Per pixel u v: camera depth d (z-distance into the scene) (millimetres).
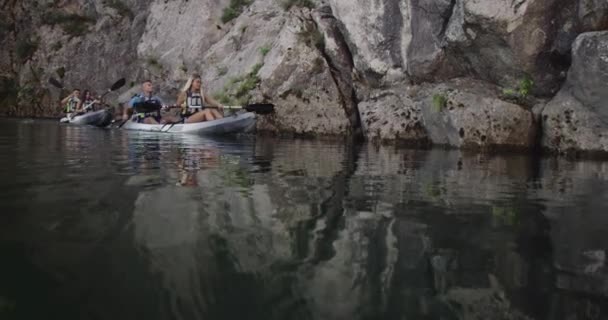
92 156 3529
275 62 8734
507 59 5980
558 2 5535
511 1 5637
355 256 1244
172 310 894
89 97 13375
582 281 1119
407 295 1002
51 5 17188
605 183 2830
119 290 979
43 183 2229
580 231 1582
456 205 1996
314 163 3627
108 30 15852
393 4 7480
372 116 7617
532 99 6051
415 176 2982
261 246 1301
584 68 5090
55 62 16609
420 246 1360
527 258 1281
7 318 857
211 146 5031
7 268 1093
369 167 3471
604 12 5180
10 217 1553
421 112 7004
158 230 1430
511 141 5949
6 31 17938
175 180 2430
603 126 5188
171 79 12352
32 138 5332
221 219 1600
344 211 1801
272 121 8672
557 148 5566
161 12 13438
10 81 17562
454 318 907
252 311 899
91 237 1341
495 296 1015
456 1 6391
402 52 7469
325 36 8578
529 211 1904
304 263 1172
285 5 10641
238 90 9266
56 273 1069
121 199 1882
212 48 11359
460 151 5738
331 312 908
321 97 8391
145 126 8281
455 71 6844
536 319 915
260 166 3252
